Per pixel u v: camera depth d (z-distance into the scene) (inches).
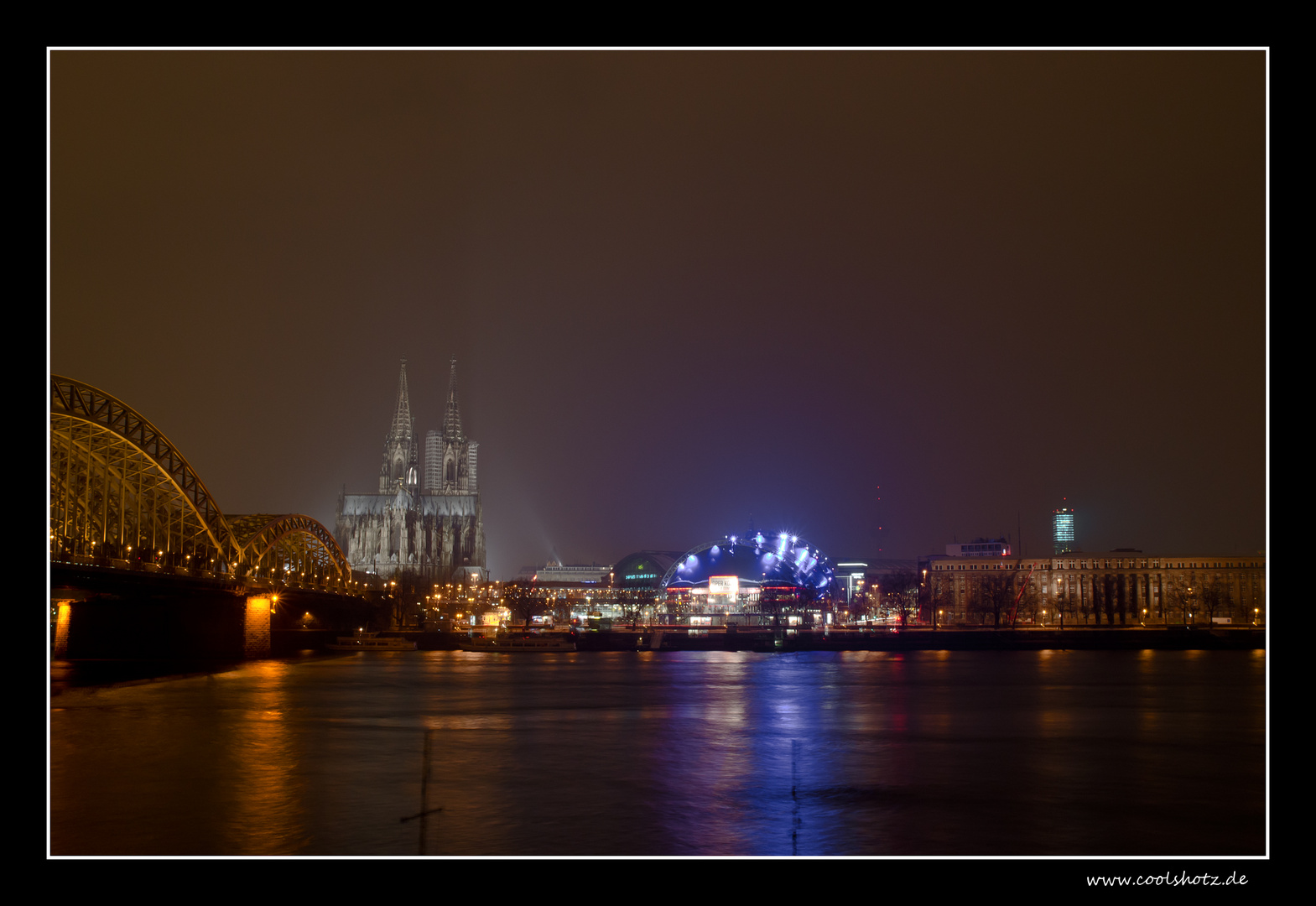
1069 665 7682.1
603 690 5718.5
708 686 5964.6
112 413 6023.6
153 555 6368.1
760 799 2807.6
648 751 3567.9
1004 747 3678.6
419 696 5290.4
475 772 3157.0
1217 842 2390.5
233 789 2856.8
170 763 3213.6
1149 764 3321.9
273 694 5290.4
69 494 5482.3
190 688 5462.6
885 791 2903.5
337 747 3580.2
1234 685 5885.8
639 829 2476.6
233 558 7623.0
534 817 2586.1
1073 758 3447.3
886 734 3973.9
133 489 6456.7
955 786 2977.4
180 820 2500.0
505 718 4426.7
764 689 5787.4
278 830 2426.2
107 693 5191.9
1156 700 5108.3
